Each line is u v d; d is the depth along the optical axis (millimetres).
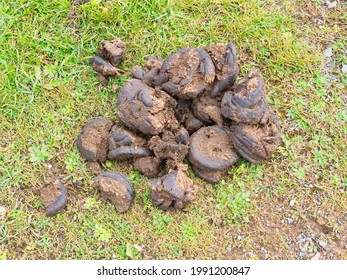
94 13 803
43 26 803
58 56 795
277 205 742
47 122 765
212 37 815
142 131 712
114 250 716
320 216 738
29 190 735
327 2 847
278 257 720
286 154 762
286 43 818
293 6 842
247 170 750
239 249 724
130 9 815
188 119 743
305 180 753
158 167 730
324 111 788
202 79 715
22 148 751
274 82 803
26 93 775
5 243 712
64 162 748
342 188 751
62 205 718
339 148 771
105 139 735
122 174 722
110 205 731
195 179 745
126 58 801
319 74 808
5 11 800
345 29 838
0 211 724
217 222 732
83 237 719
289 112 784
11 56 784
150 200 732
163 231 725
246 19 824
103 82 785
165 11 819
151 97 703
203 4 829
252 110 694
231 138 722
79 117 771
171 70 718
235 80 729
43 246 713
